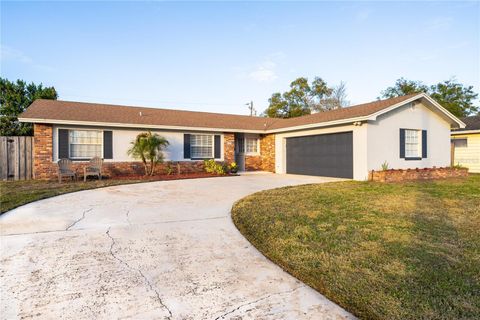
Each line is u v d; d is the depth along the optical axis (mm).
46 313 2420
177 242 4309
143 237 4523
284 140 16562
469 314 2363
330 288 2850
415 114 13359
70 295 2729
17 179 12008
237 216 5828
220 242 4328
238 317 2377
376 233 4582
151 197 8055
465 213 5945
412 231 4684
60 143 12172
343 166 12969
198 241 4367
